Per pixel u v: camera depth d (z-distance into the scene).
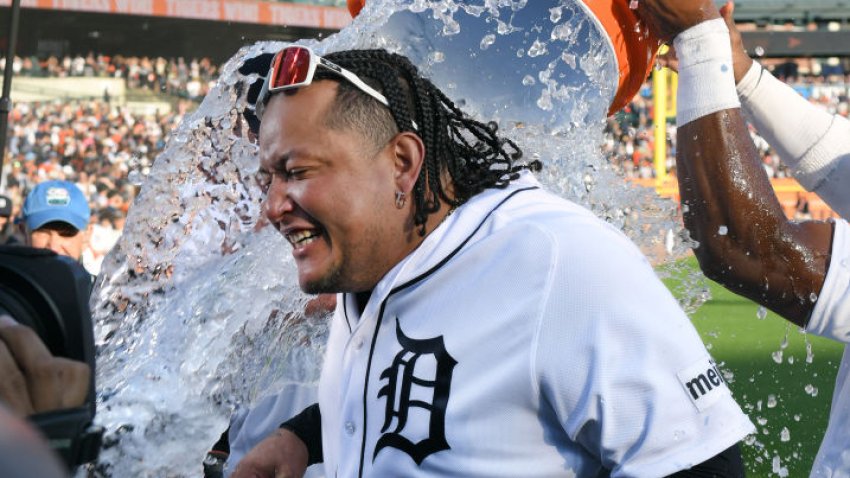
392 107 1.26
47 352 0.87
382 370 1.30
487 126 1.39
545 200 1.33
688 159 1.62
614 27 1.70
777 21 22.22
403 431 1.26
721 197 1.58
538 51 1.73
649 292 1.21
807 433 4.97
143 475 1.41
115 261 1.76
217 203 1.78
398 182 1.27
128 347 1.63
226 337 1.63
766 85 1.75
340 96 1.23
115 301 1.72
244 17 20.56
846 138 1.73
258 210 1.77
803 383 6.28
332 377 1.44
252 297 1.70
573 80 1.76
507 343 1.21
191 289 1.70
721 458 1.20
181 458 1.46
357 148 1.23
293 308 1.77
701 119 1.59
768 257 1.59
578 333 1.19
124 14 20.56
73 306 0.91
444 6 1.76
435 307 1.27
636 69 1.78
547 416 1.23
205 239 1.77
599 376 1.17
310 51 1.22
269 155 1.25
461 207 1.32
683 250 1.78
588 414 1.19
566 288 1.20
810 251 1.59
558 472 1.24
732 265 1.61
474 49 1.77
